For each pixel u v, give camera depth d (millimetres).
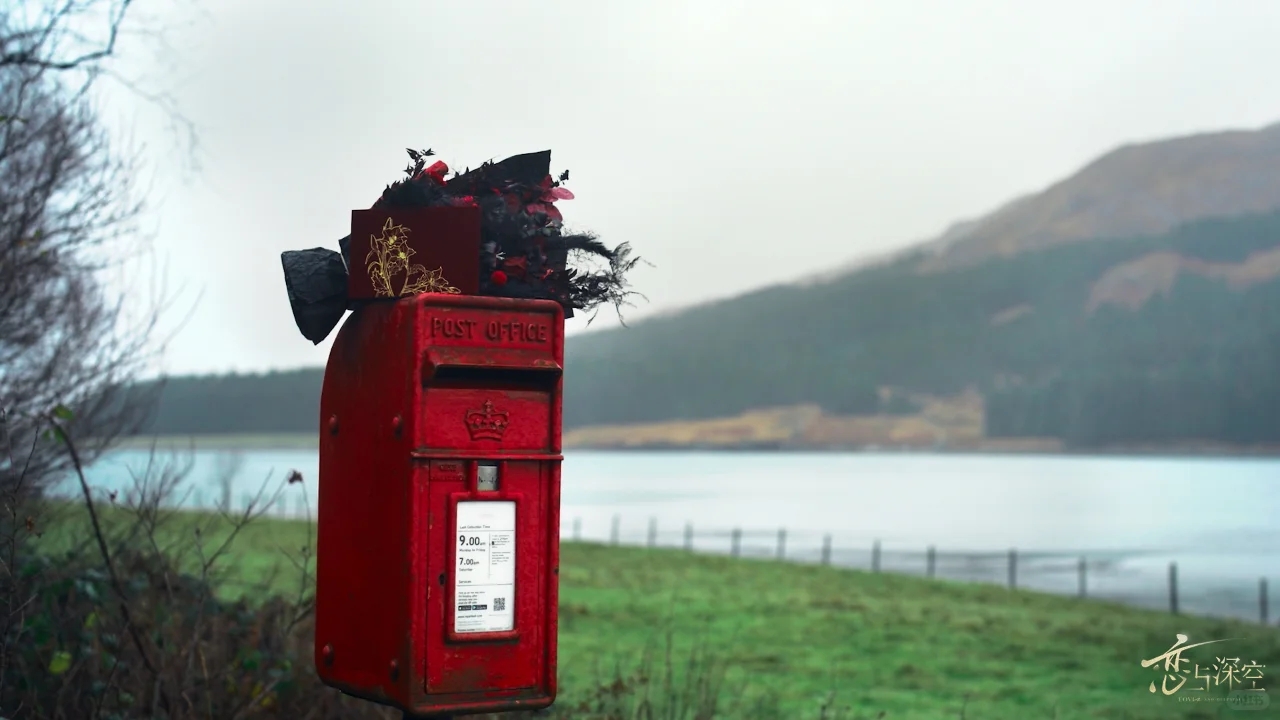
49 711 5379
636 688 9914
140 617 6098
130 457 7262
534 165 4293
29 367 7371
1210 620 22391
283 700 6074
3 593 5445
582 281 4254
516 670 3836
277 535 17781
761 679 12125
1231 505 147875
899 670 13445
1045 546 84625
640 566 27078
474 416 3799
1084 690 12648
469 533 3775
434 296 3740
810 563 31625
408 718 3717
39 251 6965
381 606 3848
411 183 4016
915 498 151125
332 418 4207
